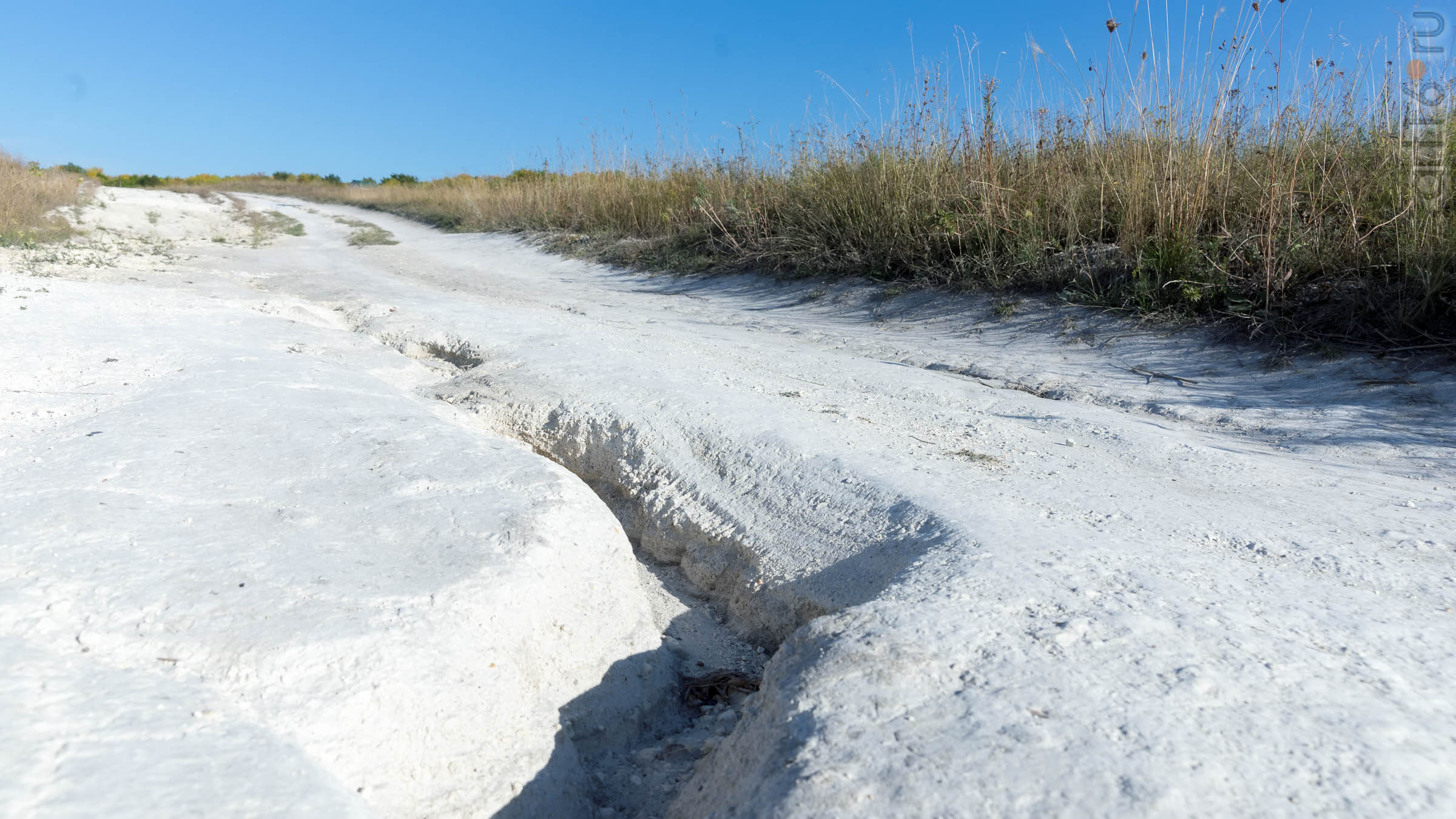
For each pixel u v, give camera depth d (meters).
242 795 1.55
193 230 18.61
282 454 3.28
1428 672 1.85
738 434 3.88
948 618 2.07
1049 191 8.07
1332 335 5.58
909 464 3.53
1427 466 3.87
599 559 2.80
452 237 17.98
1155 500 3.18
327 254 14.94
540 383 4.76
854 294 8.65
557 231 15.49
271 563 2.39
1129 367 5.78
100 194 22.00
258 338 5.54
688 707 2.62
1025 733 1.60
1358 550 2.67
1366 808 1.39
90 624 2.02
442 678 2.07
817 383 5.20
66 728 1.64
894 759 1.55
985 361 6.07
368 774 1.87
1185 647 1.92
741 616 3.02
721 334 7.20
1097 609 2.11
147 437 3.40
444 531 2.68
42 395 4.06
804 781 1.52
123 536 2.50
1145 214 7.24
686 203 12.71
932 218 8.54
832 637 2.04
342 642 2.04
